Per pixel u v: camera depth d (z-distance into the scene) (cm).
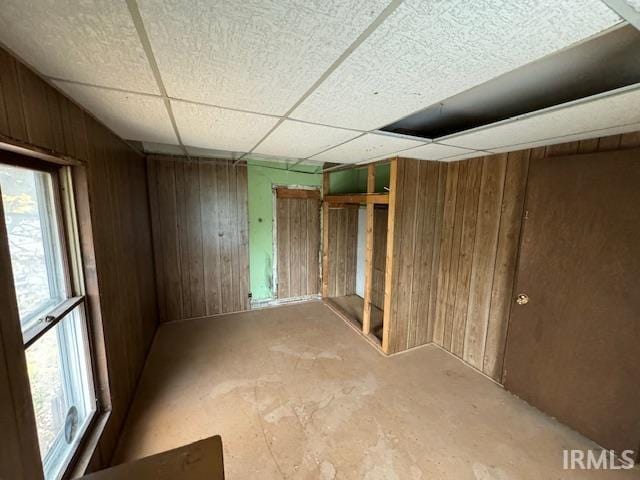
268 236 414
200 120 162
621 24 71
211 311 386
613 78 128
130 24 74
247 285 403
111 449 165
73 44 84
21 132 98
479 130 162
